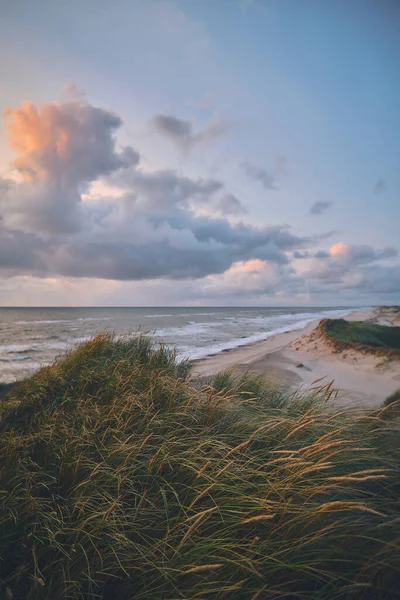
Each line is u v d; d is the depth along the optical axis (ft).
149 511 6.92
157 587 5.23
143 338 23.35
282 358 48.93
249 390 16.14
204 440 8.83
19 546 6.57
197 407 11.14
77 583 5.45
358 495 7.55
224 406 11.50
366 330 58.65
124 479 7.36
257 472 6.97
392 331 57.93
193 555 5.53
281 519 6.02
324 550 5.30
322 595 5.25
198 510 6.56
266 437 9.23
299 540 5.41
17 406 13.53
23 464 8.81
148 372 15.80
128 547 6.23
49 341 96.43
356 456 8.21
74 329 141.90
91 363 17.76
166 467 8.23
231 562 5.30
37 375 17.69
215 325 148.36
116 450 8.56
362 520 6.14
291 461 7.25
